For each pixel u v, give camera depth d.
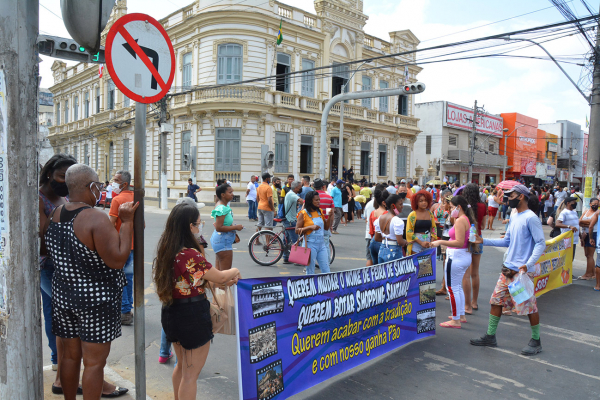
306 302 3.73
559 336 5.45
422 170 33.69
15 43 2.20
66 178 2.94
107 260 2.82
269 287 3.42
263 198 12.76
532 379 4.20
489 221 18.00
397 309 4.79
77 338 3.09
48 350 4.65
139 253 2.86
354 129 27.30
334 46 26.08
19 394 2.28
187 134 23.67
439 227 8.42
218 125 21.86
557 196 20.42
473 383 4.09
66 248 2.85
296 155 23.94
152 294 6.79
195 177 22.66
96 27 2.50
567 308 6.73
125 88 2.72
